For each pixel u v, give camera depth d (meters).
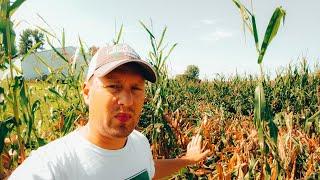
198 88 5.32
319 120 1.91
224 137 1.88
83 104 1.59
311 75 3.40
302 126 2.21
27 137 1.08
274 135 0.90
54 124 1.64
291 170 1.33
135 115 0.59
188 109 2.70
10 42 0.91
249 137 1.49
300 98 3.00
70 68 1.58
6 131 0.92
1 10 0.88
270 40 0.80
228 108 4.19
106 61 0.57
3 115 1.02
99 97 0.57
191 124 2.35
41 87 1.68
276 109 3.29
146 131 1.62
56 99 1.63
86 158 0.57
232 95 4.45
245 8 0.81
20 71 1.00
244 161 1.39
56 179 0.54
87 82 0.62
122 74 0.57
